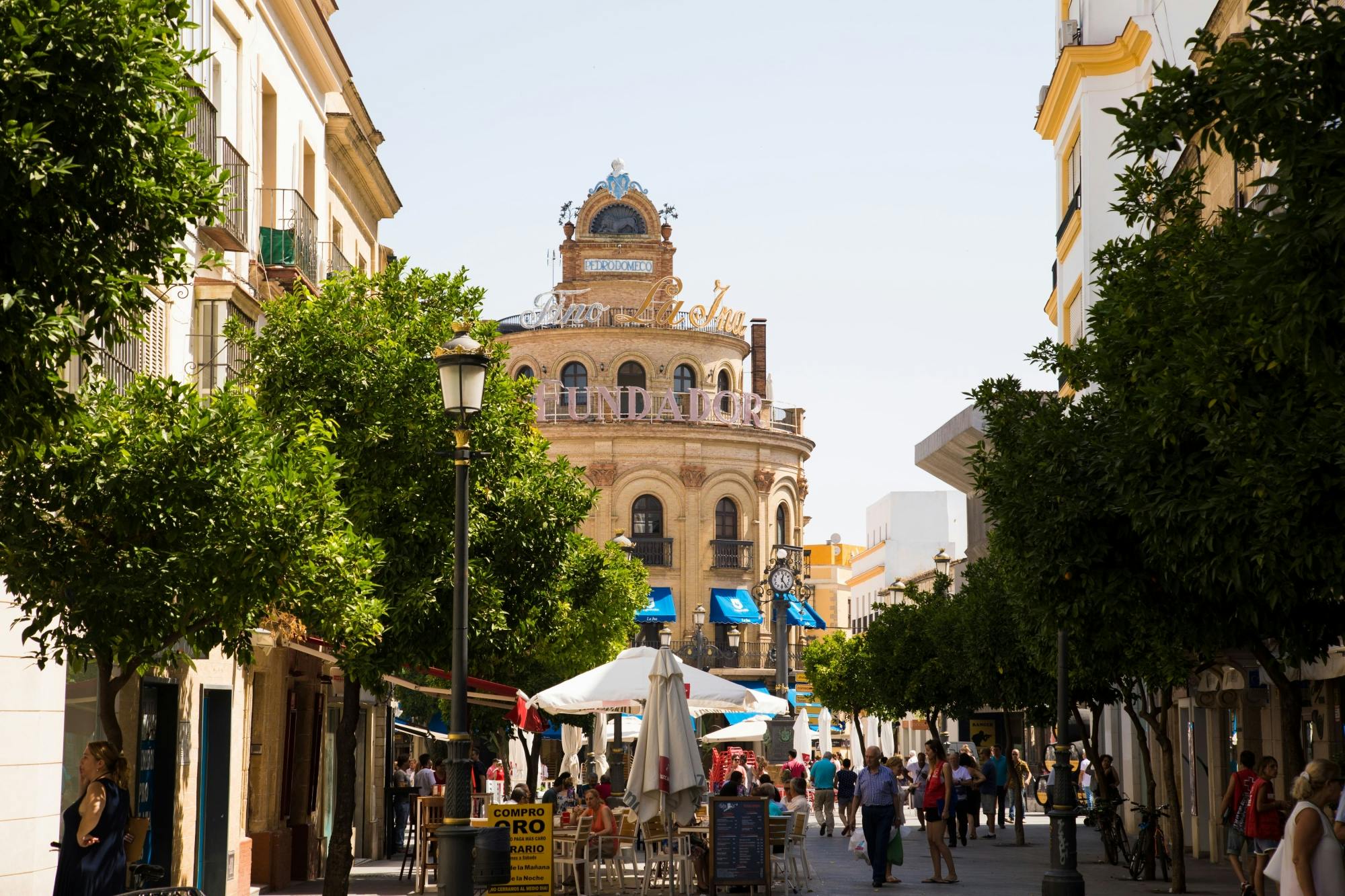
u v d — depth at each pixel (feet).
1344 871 35.27
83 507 35.40
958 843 116.26
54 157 25.02
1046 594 54.13
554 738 194.59
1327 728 74.74
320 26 90.89
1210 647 53.16
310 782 84.79
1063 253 132.46
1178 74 29.60
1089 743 94.48
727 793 74.84
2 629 41.70
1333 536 40.60
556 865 74.54
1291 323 25.76
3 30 24.68
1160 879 81.46
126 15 26.35
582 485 67.26
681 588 228.02
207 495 36.24
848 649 212.43
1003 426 60.23
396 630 57.41
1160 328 50.93
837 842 121.39
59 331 25.18
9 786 41.75
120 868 34.14
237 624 38.55
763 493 235.40
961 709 138.10
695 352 234.79
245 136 75.05
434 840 79.10
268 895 74.33
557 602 66.90
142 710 55.47
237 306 68.59
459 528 49.19
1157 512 45.24
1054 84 126.31
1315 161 25.13
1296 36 26.40
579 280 244.63
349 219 109.40
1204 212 82.33
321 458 43.21
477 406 49.65
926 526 356.79
